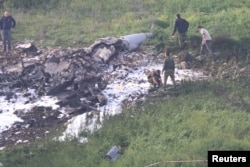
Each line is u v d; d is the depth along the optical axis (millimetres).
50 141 74562
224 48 102875
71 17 122062
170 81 92500
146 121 78062
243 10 118875
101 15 122438
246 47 102500
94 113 82188
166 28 112250
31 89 90688
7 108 85188
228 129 74250
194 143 70562
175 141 72500
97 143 73500
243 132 73938
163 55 102375
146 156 68438
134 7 125188
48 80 92188
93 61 97000
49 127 80188
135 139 74375
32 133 78750
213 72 95562
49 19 121562
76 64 93938
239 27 109812
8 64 97875
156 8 124188
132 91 89250
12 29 116000
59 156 70125
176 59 101000
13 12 126062
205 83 90250
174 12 121625
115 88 90500
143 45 105688
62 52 99812
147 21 115062
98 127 77938
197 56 101438
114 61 99062
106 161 68562
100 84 90500
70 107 85125
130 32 110438
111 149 71500
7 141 76625
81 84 89312
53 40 109875
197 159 67312
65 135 76750
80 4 128625
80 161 69188
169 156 67812
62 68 93438
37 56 101562
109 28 114312
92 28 114062
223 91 87438
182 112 80062
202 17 115375
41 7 128875
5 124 80938
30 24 119312
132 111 82125
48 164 68000
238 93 85875
